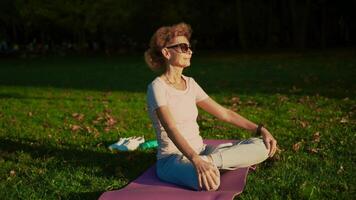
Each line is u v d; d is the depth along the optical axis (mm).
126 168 6062
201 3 40188
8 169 6227
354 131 7652
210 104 5395
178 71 5094
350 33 45719
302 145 6895
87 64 29703
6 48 46406
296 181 5273
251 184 5188
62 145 7426
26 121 9711
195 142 5109
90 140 7734
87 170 5992
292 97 11812
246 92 13250
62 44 49531
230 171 4984
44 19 39719
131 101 12219
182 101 5051
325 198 4801
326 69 19969
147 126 8805
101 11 38031
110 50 47000
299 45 38625
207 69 22938
